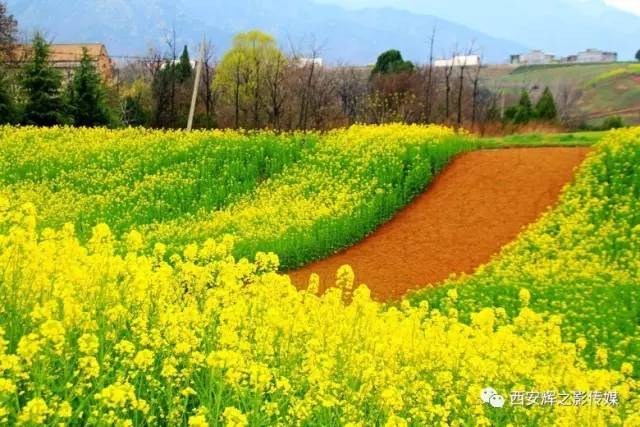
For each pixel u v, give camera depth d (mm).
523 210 22703
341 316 8516
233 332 7137
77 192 25922
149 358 5949
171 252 17172
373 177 25250
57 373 6094
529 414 7309
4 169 26781
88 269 7629
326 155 28281
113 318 6688
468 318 13602
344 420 6621
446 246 21062
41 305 6973
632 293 14344
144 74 65875
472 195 24266
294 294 8562
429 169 25641
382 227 23062
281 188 25781
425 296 15922
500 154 27500
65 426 5172
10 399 5219
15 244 7309
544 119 45656
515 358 8250
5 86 40125
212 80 55000
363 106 50750
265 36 53469
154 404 6180
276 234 20203
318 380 6746
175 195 25250
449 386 7699
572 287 15078
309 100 43781
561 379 8141
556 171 25125
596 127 47156
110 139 31219
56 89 40719
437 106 48625
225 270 8375
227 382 6121
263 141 30047
